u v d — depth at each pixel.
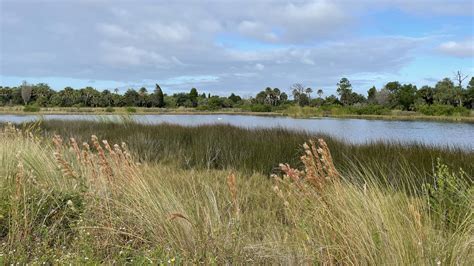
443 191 3.95
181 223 3.27
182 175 6.25
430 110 52.50
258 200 4.87
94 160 4.29
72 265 2.75
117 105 73.25
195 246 3.00
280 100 82.88
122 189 3.93
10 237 3.16
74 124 14.86
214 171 6.94
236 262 2.84
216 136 10.63
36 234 3.28
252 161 7.87
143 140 9.99
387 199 3.43
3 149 5.31
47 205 3.74
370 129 25.67
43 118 16.91
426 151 8.09
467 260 2.56
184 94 83.44
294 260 2.78
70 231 3.45
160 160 8.23
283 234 3.31
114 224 3.46
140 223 3.45
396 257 2.52
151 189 3.88
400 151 8.02
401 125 31.39
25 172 4.36
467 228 3.16
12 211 3.42
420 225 2.84
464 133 22.16
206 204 3.65
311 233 2.99
